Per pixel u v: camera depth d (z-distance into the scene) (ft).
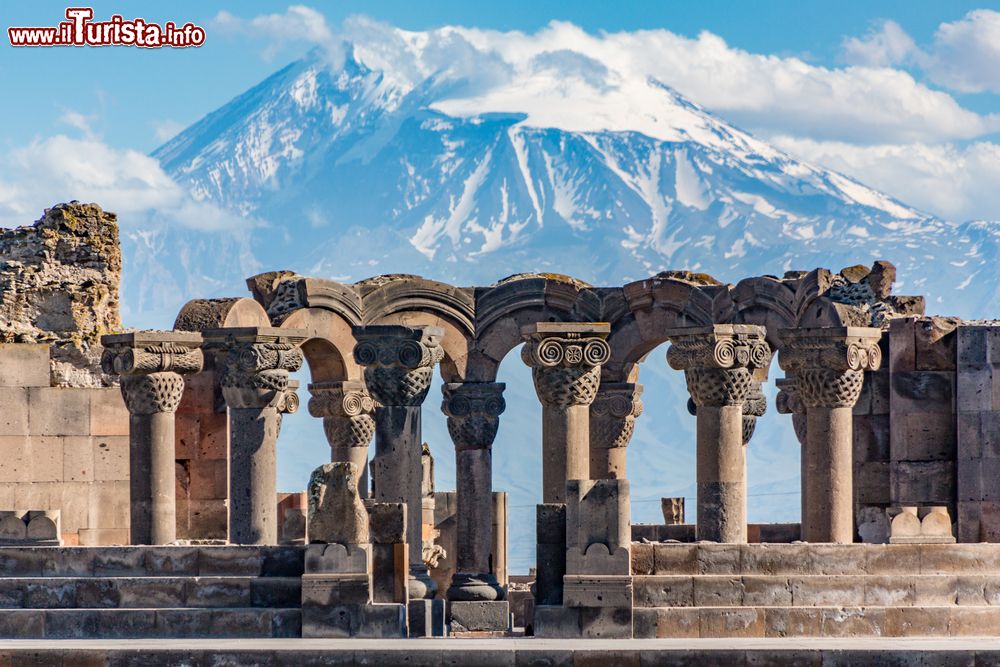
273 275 190.90
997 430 187.93
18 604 150.41
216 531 187.21
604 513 146.72
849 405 175.83
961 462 188.55
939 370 190.29
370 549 148.05
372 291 194.08
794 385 206.18
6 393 194.08
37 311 196.95
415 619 153.79
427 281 195.31
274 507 176.45
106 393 196.34
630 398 199.00
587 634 146.00
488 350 197.26
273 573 149.89
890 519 159.43
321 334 190.80
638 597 147.84
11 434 193.98
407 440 175.63
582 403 182.39
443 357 195.83
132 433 175.63
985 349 188.44
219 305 179.83
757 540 200.64
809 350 174.60
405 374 175.32
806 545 150.10
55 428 194.90
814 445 175.63
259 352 174.09
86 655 138.10
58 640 145.38
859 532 188.24
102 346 194.80
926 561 151.74
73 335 196.85
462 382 196.34
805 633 147.84
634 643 140.77
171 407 175.94
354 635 146.30
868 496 191.93
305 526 167.12
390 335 175.11
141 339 173.27
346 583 146.82
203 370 188.24
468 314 196.85
